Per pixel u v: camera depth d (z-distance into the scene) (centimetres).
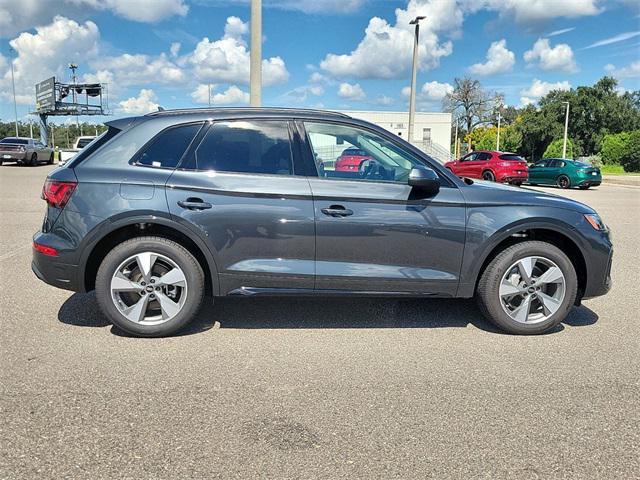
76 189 405
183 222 404
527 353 404
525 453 271
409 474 252
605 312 512
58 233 409
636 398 333
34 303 508
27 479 243
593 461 266
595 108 6756
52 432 283
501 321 438
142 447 271
